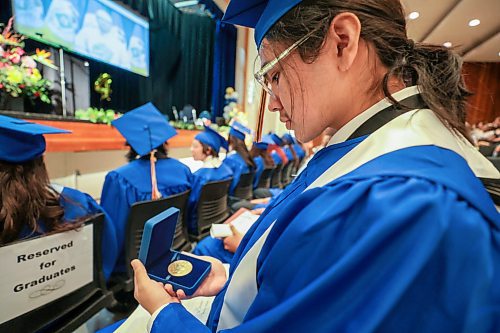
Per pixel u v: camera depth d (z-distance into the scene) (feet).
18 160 2.55
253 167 9.75
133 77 17.84
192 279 1.97
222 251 3.72
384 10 1.26
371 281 0.82
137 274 1.70
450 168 0.95
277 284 1.01
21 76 6.14
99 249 3.20
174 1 18.98
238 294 1.41
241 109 22.45
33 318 2.54
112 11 14.28
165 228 2.01
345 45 1.19
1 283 2.27
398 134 1.12
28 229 2.61
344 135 1.34
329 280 0.85
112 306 4.75
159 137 5.54
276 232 1.16
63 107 9.28
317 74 1.27
